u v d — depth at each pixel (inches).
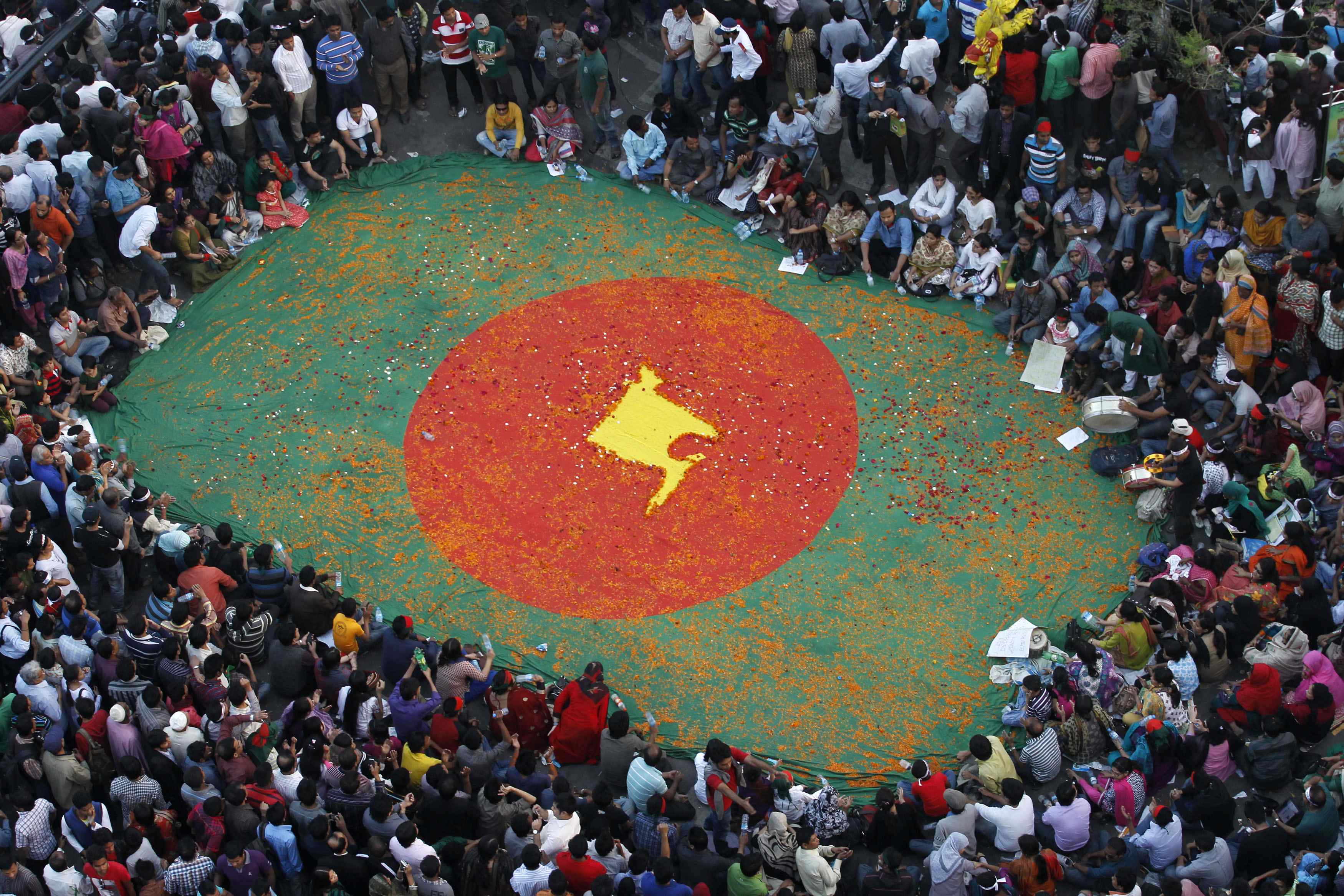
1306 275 840.9
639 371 943.0
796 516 868.6
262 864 665.6
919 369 936.9
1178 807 709.9
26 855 677.9
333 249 1012.5
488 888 665.6
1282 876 675.4
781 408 920.9
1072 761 748.6
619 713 733.3
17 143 935.7
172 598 783.7
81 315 958.4
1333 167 849.5
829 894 675.4
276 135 1013.8
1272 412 839.1
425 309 981.8
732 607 829.2
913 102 968.9
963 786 726.5
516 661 806.5
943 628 815.1
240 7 1043.3
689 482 886.4
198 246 979.9
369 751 729.6
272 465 900.0
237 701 720.3
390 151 1070.4
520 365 950.4
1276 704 735.7
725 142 1026.1
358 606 807.1
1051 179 941.8
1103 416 880.3
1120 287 922.7
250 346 959.6
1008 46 950.4
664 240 1016.2
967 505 869.2
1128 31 960.9
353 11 1058.1
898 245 975.0
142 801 687.7
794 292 984.3
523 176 1055.6
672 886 656.4
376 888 656.4
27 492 815.7
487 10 1060.5
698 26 1011.3
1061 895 703.1
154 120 952.3
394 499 883.4
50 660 727.7
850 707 784.3
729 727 778.2
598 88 1034.1
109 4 1077.1
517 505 879.1
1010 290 952.3
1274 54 935.7
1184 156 971.3
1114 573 833.5
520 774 714.2
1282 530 805.9
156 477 890.1
